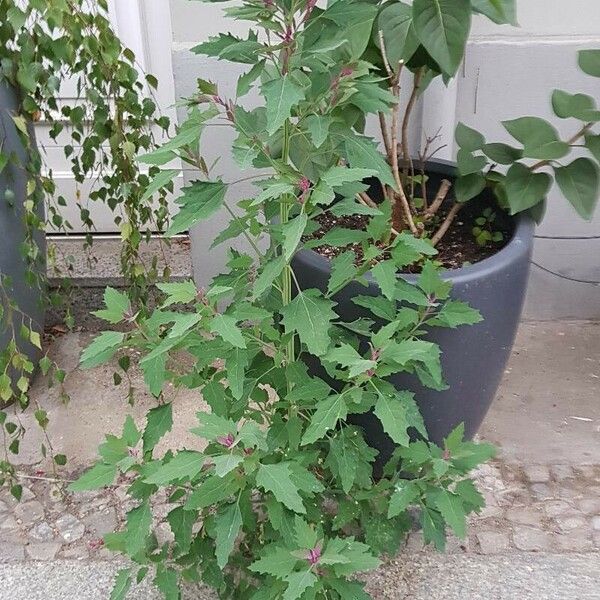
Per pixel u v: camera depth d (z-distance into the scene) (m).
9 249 2.25
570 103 2.03
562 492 2.19
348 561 1.39
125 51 2.23
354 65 1.54
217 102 1.52
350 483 1.63
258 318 1.49
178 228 1.54
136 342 1.54
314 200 1.36
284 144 1.59
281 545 1.58
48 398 2.55
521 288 1.96
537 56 2.50
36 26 2.04
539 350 2.75
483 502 1.64
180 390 2.57
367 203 2.18
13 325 2.25
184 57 2.44
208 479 1.47
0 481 2.10
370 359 1.53
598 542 2.04
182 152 1.57
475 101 2.57
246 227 1.69
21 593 1.93
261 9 1.43
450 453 1.62
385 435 1.95
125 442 1.57
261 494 1.91
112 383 2.62
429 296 1.71
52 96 2.17
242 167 1.41
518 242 1.97
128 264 2.49
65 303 2.72
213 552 1.72
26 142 2.07
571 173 2.03
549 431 2.40
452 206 2.29
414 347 1.49
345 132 1.62
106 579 1.96
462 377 1.92
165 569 1.66
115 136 2.21
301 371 1.64
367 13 1.48
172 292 1.44
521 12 2.46
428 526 1.71
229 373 1.53
